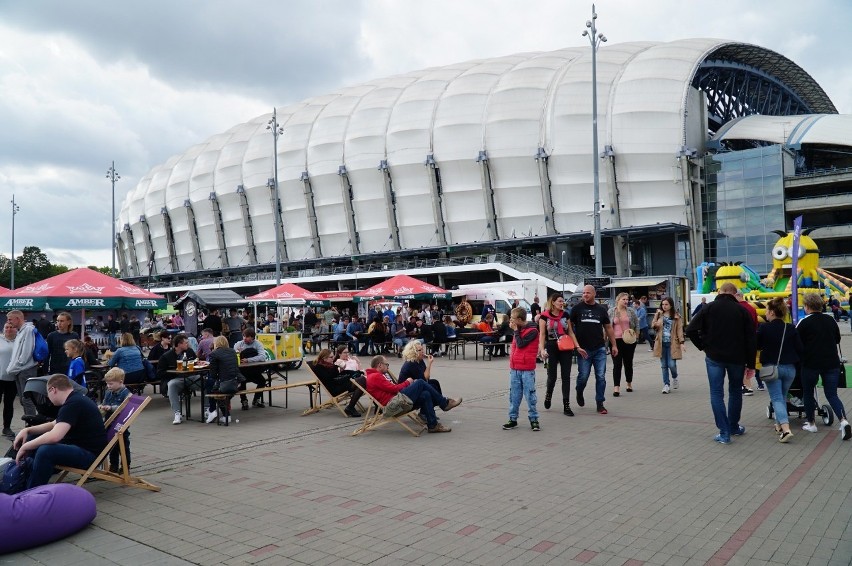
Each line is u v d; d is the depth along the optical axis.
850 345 22.84
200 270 83.38
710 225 58.75
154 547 5.04
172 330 27.59
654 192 57.31
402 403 9.34
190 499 6.38
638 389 13.74
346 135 69.50
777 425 8.51
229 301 26.11
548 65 64.69
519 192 61.81
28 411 9.80
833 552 4.49
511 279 60.53
